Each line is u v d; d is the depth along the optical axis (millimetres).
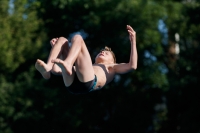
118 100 55625
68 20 54062
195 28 58156
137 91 56031
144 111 56969
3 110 48344
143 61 55250
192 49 56438
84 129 54406
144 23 54062
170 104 57812
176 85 54781
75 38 16438
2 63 50375
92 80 16766
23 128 49875
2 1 51531
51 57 16766
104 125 55469
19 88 49688
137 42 54312
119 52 53344
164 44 61531
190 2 59531
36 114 49219
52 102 50031
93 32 53719
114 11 52906
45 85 52688
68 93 51906
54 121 50438
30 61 54438
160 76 55688
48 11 55031
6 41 50000
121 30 53625
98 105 54312
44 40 55844
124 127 55844
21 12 52875
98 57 18719
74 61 15992
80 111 51406
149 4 54562
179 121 55469
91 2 52875
